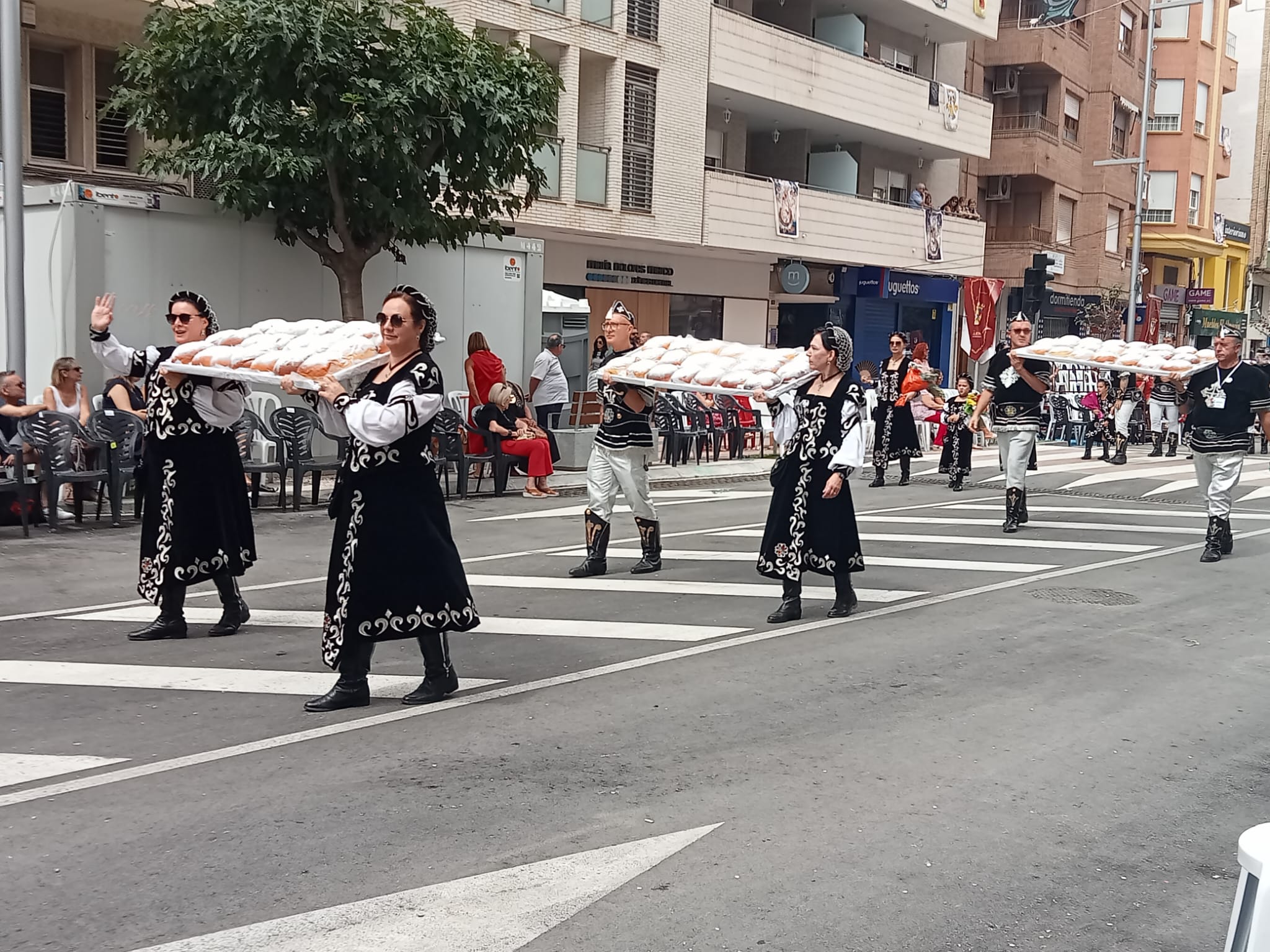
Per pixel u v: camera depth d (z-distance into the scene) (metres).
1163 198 44.28
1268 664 7.51
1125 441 21.77
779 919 3.94
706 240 24.44
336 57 13.39
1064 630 8.27
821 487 8.20
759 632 7.97
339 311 15.20
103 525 11.48
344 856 4.32
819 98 26.94
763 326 28.42
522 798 4.91
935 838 4.65
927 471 19.44
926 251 30.95
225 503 7.37
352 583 5.90
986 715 6.27
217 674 6.62
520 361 17.30
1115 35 39.62
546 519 12.91
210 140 13.02
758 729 5.91
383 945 3.70
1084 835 4.74
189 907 3.91
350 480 5.89
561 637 7.72
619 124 22.39
